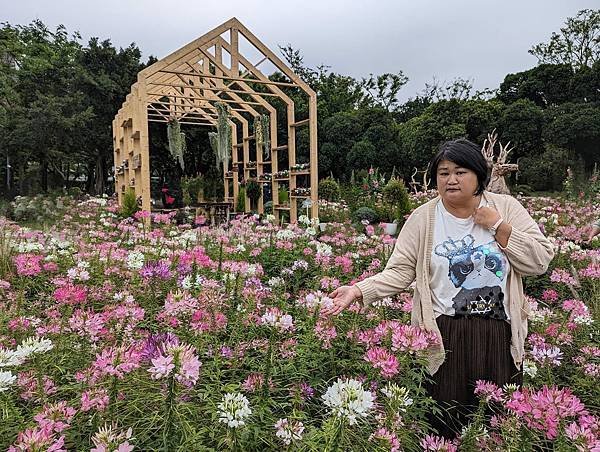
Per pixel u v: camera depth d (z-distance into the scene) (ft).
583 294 13.43
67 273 11.41
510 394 6.33
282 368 6.98
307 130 77.66
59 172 95.40
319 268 14.26
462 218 7.58
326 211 38.91
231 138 44.86
